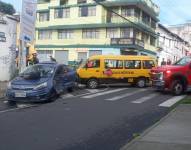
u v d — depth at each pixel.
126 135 10.42
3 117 12.97
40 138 9.95
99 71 25.23
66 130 10.97
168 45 77.50
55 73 18.22
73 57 63.50
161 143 9.01
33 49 26.38
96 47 61.00
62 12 65.00
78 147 9.10
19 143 9.38
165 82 20.56
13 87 16.86
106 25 59.75
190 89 21.14
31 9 23.09
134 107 15.77
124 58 25.97
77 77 23.23
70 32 64.50
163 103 17.12
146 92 21.77
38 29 67.44
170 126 11.28
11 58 27.00
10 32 26.97
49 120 12.46
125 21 58.62
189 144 8.96
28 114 13.62
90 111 14.46
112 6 59.97
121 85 27.52
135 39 57.88
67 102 17.09
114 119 12.82
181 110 14.56
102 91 22.31
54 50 65.69
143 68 26.19
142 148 8.51
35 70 18.14
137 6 58.44
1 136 10.11
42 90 16.84
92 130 11.02
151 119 12.99
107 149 8.95
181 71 20.70
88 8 62.03
